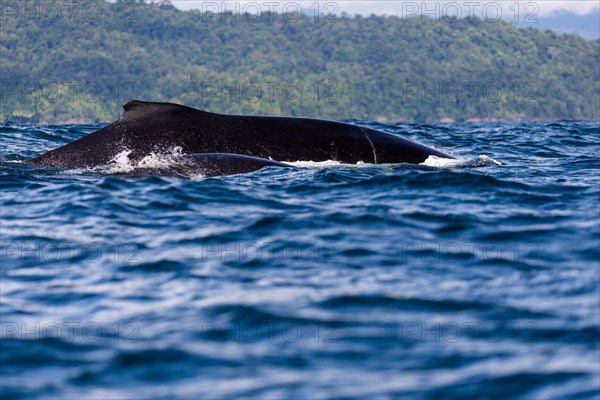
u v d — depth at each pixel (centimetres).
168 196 5269
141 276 3731
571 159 8088
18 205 5097
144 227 4588
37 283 3653
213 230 4500
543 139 10950
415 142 7238
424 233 4428
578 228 4516
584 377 2636
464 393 2552
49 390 2619
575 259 3919
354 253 4038
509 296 3397
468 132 12925
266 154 6681
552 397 2522
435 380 2634
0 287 3609
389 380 2641
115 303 3391
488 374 2666
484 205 5128
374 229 4506
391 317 3169
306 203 5150
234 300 3378
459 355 2819
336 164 6762
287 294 3438
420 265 3844
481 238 4328
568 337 2958
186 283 3616
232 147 6644
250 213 4869
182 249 4150
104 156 6412
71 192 5381
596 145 10112
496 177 6131
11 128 11831
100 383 2666
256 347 2908
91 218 4762
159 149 6481
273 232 4450
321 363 2772
